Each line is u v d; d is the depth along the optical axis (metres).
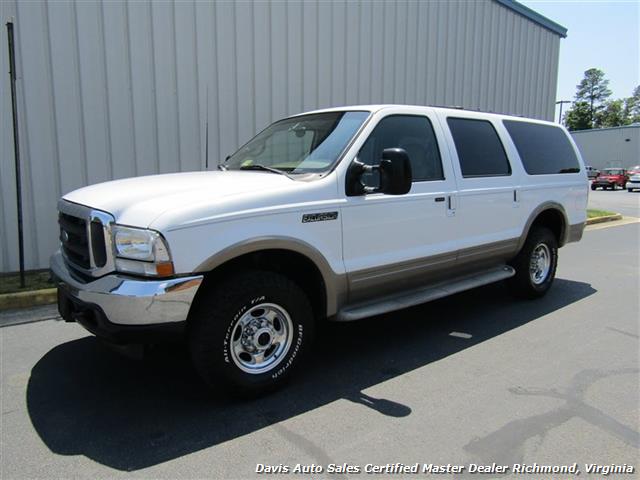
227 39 8.06
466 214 4.73
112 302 2.91
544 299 5.98
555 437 2.98
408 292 4.44
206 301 3.16
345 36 9.61
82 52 6.87
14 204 6.68
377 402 3.42
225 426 3.11
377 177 4.07
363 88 10.08
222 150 8.23
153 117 7.52
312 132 4.27
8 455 2.81
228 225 3.13
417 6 10.88
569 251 9.45
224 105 8.17
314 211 3.53
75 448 2.88
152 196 3.20
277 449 2.87
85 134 7.02
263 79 8.55
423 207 4.29
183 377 3.81
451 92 12.09
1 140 6.52
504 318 5.23
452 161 4.65
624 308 5.61
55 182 6.89
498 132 5.33
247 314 3.32
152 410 3.32
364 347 4.43
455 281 4.86
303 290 3.89
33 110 6.64
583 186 6.46
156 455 2.81
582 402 3.41
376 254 3.97
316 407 3.35
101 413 3.28
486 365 4.03
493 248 5.08
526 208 5.46
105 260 3.09
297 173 3.83
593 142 47.75
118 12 7.05
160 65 7.49
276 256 3.54
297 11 8.82
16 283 6.05
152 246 2.90
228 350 3.22
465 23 12.15
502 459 2.77
